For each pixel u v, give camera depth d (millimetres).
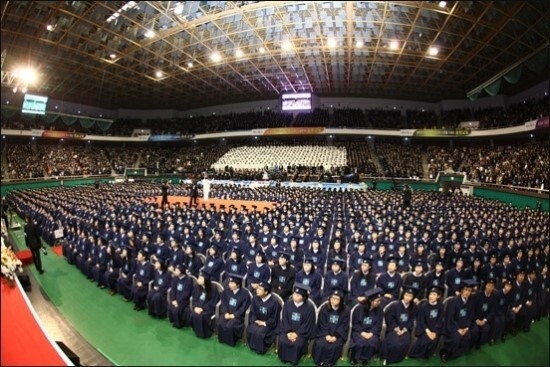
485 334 6914
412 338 6762
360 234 12141
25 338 6094
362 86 39906
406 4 19188
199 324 7348
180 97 46656
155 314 8367
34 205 20062
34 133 38906
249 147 42281
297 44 27281
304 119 42625
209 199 23500
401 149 38969
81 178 40344
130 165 46562
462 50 26188
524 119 28609
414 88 38156
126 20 23641
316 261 10320
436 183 32594
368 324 6629
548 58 19797
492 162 29578
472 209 17672
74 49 27531
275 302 7020
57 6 21156
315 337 6645
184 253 10375
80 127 44875
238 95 46469
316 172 34531
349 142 40969
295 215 15188
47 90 39406
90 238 11555
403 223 13656
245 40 27453
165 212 16750
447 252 10508
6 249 9617
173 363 6512
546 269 8359
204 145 47844
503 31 21797
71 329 7750
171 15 22594
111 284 9945
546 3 17281
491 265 9250
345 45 26953
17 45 26219
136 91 42469
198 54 30328
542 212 17078
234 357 6746
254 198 23047
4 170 34906
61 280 10930
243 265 9672
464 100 39344
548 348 6996
